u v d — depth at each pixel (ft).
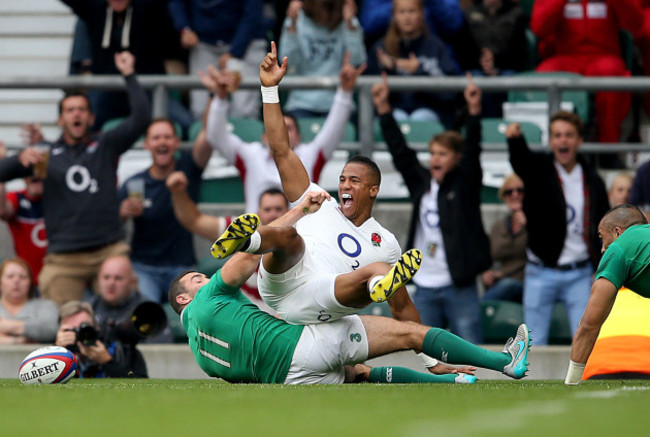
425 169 105.40
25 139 121.29
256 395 52.08
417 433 34.91
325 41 123.24
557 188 100.53
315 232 69.31
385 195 122.42
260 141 121.70
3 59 149.07
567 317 109.50
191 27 126.93
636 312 76.07
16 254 112.78
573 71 129.59
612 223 64.75
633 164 132.57
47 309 101.76
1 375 94.48
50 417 40.60
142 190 109.09
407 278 61.16
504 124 126.31
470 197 102.42
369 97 115.75
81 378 85.15
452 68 123.34
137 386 63.31
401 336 68.85
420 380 72.02
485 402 46.93
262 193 103.65
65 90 116.47
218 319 69.67
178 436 34.40
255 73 129.08
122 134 106.73
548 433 35.27
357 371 73.82
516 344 69.05
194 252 112.06
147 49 124.36
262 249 63.41
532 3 143.33
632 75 140.56
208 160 112.06
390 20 129.18
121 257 99.45
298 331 68.13
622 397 49.93
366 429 36.06
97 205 105.81
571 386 61.16
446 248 101.86
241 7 126.72
